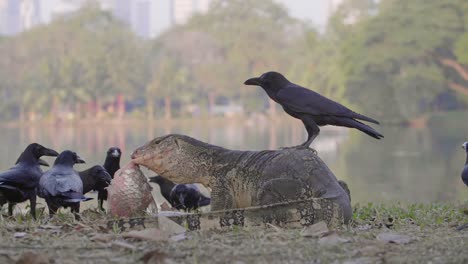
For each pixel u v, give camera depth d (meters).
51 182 8.77
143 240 7.27
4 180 9.05
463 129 79.31
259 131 91.94
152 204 8.78
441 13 86.19
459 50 82.19
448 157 57.12
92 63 111.12
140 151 8.77
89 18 128.25
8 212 9.57
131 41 125.12
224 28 130.12
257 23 127.62
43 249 7.04
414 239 7.51
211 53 125.81
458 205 11.60
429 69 84.12
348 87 86.50
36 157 9.38
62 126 106.94
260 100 118.50
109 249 7.02
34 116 113.75
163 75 112.75
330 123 8.72
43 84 111.19
